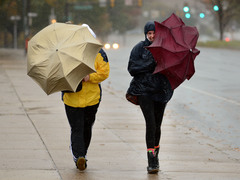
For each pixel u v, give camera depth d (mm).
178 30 17594
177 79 17625
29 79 53062
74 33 17000
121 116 31641
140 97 18000
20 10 170750
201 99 42781
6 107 34094
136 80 18062
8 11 171500
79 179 17094
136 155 21094
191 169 19156
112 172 18234
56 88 16781
